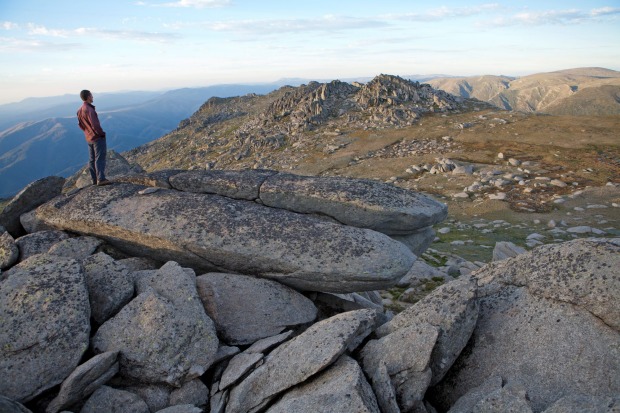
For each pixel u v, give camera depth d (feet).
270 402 31.76
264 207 51.70
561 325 32.91
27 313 34.76
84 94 55.21
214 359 36.47
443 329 34.65
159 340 34.94
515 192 169.78
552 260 37.47
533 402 29.07
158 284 41.14
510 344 34.27
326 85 440.04
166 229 48.01
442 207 55.11
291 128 383.86
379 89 407.85
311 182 53.67
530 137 260.21
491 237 118.93
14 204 56.80
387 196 52.60
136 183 58.49
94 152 56.70
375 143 299.17
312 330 36.73
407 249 47.80
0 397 27.73
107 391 32.63
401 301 70.18
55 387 32.37
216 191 55.21
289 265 44.98
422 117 345.51
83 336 34.50
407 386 31.68
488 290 39.93
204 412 33.55
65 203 54.29
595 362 29.89
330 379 31.07
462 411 29.25
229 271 48.85
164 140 607.37
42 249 49.88
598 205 141.69
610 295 31.99
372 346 35.32
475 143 263.90
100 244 51.65
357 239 46.42
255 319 42.60
